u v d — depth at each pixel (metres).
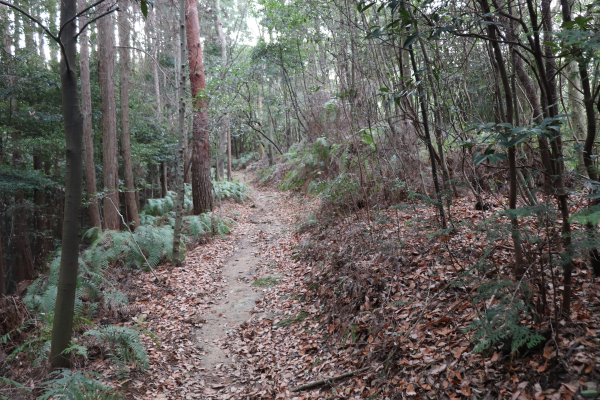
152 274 7.11
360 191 7.45
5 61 10.53
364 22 5.93
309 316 4.75
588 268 2.99
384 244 4.67
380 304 3.98
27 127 11.46
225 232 10.28
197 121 11.09
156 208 13.31
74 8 3.21
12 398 3.19
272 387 3.61
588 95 2.18
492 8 3.53
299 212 11.13
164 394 3.67
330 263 5.56
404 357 3.09
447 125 5.70
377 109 6.54
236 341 4.68
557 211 2.47
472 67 5.33
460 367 2.65
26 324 4.72
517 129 1.94
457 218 4.94
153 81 18.66
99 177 13.32
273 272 6.78
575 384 1.99
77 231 3.45
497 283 2.24
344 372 3.42
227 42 22.55
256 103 26.77
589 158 2.27
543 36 2.74
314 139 13.54
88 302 5.59
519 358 2.39
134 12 11.03
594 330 2.28
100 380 3.75
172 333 4.97
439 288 3.66
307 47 14.04
